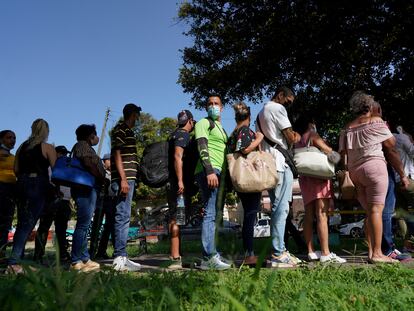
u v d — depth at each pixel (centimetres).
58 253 156
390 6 1409
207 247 456
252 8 1623
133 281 296
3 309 144
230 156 474
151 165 569
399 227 602
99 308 190
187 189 576
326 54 1541
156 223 1366
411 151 604
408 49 1480
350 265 412
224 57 1778
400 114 1556
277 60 1544
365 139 477
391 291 279
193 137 569
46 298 149
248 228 477
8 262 361
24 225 488
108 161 880
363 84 1561
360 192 495
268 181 456
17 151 510
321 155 502
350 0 1422
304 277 338
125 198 523
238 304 137
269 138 500
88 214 489
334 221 2459
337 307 223
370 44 1508
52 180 487
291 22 1484
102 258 794
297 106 1628
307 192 518
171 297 136
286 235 768
